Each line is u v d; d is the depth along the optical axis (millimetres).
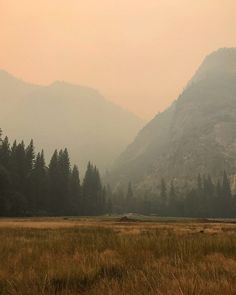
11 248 14820
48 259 11125
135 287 7082
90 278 8227
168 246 13820
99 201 172875
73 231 29672
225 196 195250
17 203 102812
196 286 6711
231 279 7516
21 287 7496
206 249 13281
